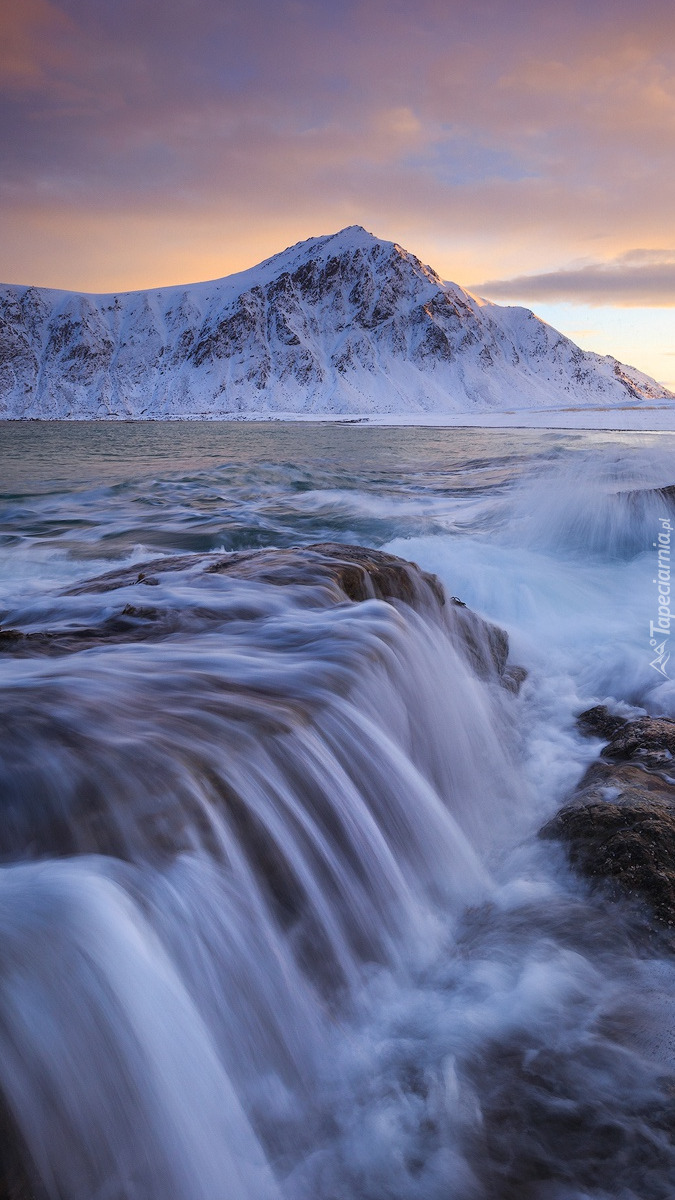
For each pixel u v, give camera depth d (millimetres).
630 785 4047
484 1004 2764
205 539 12273
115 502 16859
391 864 3430
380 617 5066
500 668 6402
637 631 7539
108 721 3266
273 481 21688
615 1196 2043
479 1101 2346
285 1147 2232
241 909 2705
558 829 3707
